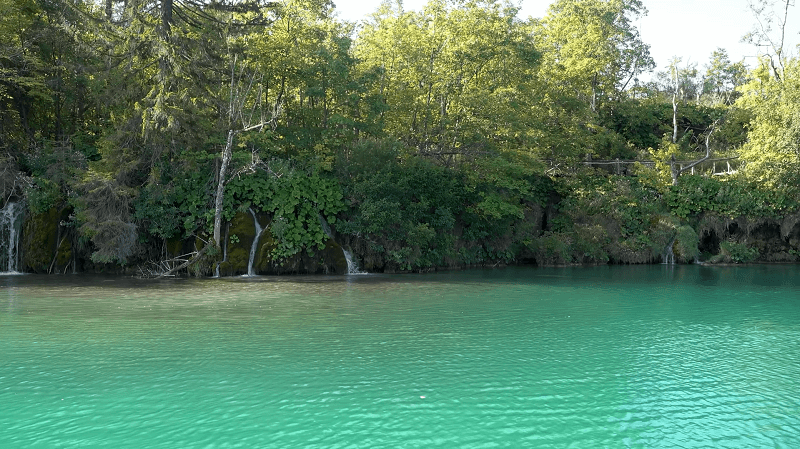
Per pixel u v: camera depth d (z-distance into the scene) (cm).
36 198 2922
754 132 4591
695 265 4003
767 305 2086
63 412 945
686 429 898
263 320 1698
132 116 3056
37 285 2484
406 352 1328
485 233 3722
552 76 4531
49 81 3206
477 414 951
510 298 2205
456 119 3909
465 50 3659
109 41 3131
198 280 2730
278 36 3425
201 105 3130
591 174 4525
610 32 5612
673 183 4447
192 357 1268
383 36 3766
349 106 3612
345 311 1867
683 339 1501
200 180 3089
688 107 6194
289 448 819
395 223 3241
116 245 2805
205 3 3347
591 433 880
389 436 862
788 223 4262
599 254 3978
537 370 1196
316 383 1098
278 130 3441
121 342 1405
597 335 1537
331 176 3334
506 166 3688
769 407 995
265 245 3009
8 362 1221
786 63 4891
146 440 841
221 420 916
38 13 3353
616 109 5753
